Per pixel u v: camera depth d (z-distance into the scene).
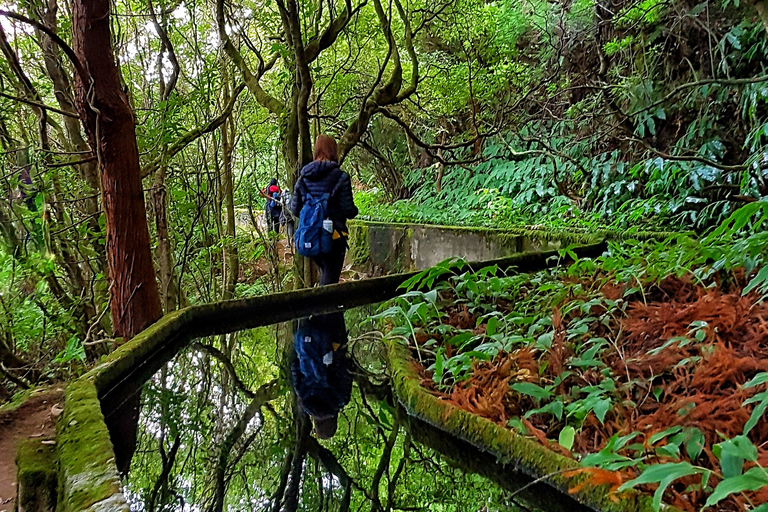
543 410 1.44
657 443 1.25
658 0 5.47
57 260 4.31
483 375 1.78
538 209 6.52
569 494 1.17
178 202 4.93
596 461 1.07
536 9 7.64
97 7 2.55
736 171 3.89
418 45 7.72
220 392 1.94
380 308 2.71
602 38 6.65
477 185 7.92
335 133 6.32
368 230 6.91
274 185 6.25
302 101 4.04
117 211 2.79
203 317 2.60
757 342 1.66
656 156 5.22
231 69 5.25
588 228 4.67
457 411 1.55
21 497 0.99
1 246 3.40
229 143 6.45
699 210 4.86
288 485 1.35
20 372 4.06
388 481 1.38
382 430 1.68
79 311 4.40
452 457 1.51
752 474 0.80
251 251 6.92
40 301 4.02
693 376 1.53
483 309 2.62
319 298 2.99
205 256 5.68
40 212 3.49
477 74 7.21
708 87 4.89
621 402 1.49
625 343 1.92
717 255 2.30
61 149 4.44
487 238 5.09
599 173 6.01
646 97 5.59
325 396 1.94
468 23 7.16
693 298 2.25
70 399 1.37
